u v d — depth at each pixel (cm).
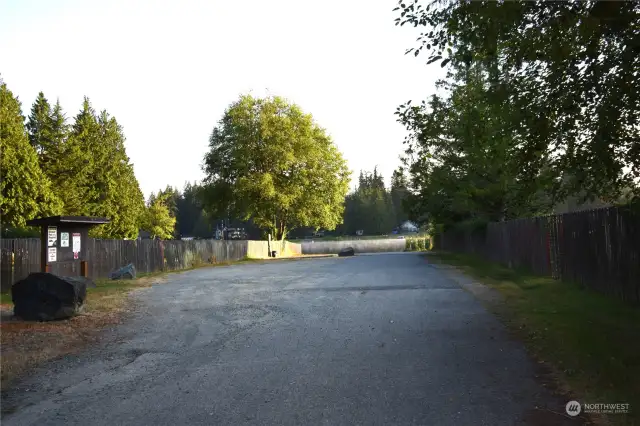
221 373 647
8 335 912
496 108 815
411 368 638
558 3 658
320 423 464
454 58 802
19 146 3041
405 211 3869
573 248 1278
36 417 511
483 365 643
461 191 2603
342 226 12312
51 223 1638
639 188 862
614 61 687
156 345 831
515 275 1680
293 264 3108
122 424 481
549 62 730
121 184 5169
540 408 486
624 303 965
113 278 2064
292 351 750
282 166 4838
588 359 621
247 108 4969
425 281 1672
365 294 1383
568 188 873
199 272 2517
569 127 782
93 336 914
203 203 5250
